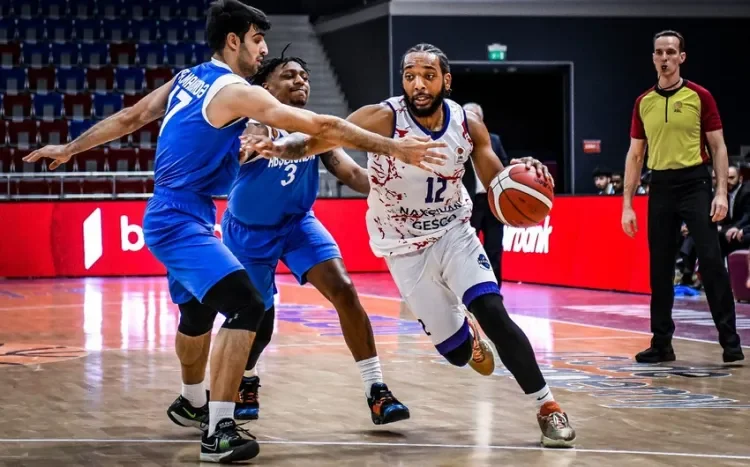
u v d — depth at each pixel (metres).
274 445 5.92
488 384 7.99
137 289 17.67
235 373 5.54
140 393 7.72
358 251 21.31
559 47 25.62
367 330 6.49
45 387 8.01
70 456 5.65
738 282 14.82
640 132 9.20
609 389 7.72
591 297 15.61
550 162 26.39
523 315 13.20
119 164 24.06
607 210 16.64
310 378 8.37
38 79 25.72
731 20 26.28
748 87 26.47
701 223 8.95
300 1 29.02
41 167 23.77
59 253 20.47
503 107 28.42
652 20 26.00
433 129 5.96
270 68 6.59
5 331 11.83
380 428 6.38
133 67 26.41
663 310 9.11
